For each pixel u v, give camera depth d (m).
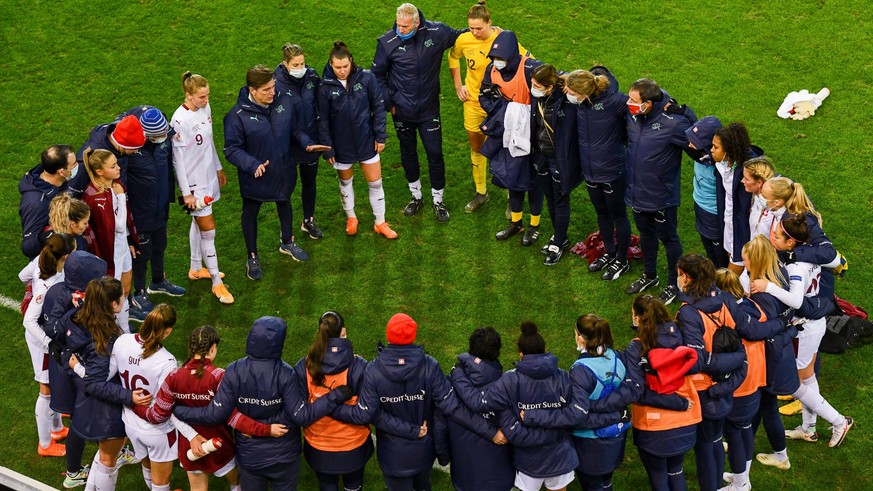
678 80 29.66
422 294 23.48
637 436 16.98
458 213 26.12
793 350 17.89
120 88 30.00
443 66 31.08
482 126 23.58
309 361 15.94
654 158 21.06
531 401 15.77
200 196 22.14
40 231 19.16
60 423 19.77
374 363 16.02
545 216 26.05
